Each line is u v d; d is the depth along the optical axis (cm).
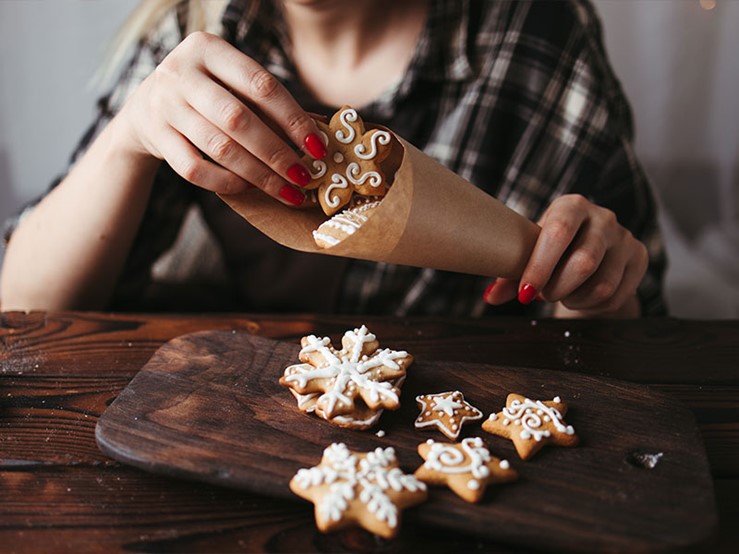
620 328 68
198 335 62
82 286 80
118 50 99
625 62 133
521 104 92
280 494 45
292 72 92
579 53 94
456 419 51
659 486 45
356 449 49
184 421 51
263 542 44
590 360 63
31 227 82
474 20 93
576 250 61
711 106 134
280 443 49
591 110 93
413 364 59
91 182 75
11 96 132
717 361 63
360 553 43
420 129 93
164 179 90
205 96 55
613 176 91
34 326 67
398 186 54
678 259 140
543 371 57
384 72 92
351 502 43
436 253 57
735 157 136
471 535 43
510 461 48
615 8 129
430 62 89
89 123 135
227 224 95
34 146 136
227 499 47
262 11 92
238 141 55
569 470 47
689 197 140
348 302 95
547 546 42
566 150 93
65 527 45
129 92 95
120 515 46
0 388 58
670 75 133
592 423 51
